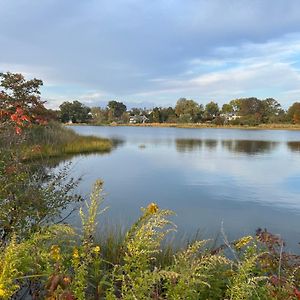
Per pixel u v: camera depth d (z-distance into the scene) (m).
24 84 17.98
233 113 135.62
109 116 144.00
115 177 16.17
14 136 4.93
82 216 2.77
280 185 14.91
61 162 19.48
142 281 2.21
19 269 2.22
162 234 2.72
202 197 12.37
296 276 2.95
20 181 4.21
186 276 2.25
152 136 59.31
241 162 23.02
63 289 2.05
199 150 32.31
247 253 2.99
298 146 38.53
